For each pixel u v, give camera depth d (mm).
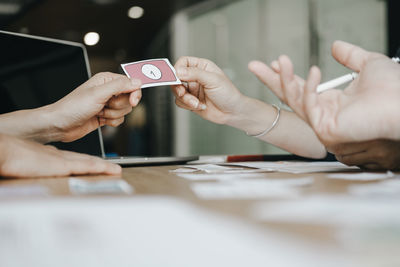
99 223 201
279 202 294
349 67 583
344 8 4156
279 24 4750
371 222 210
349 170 676
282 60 512
